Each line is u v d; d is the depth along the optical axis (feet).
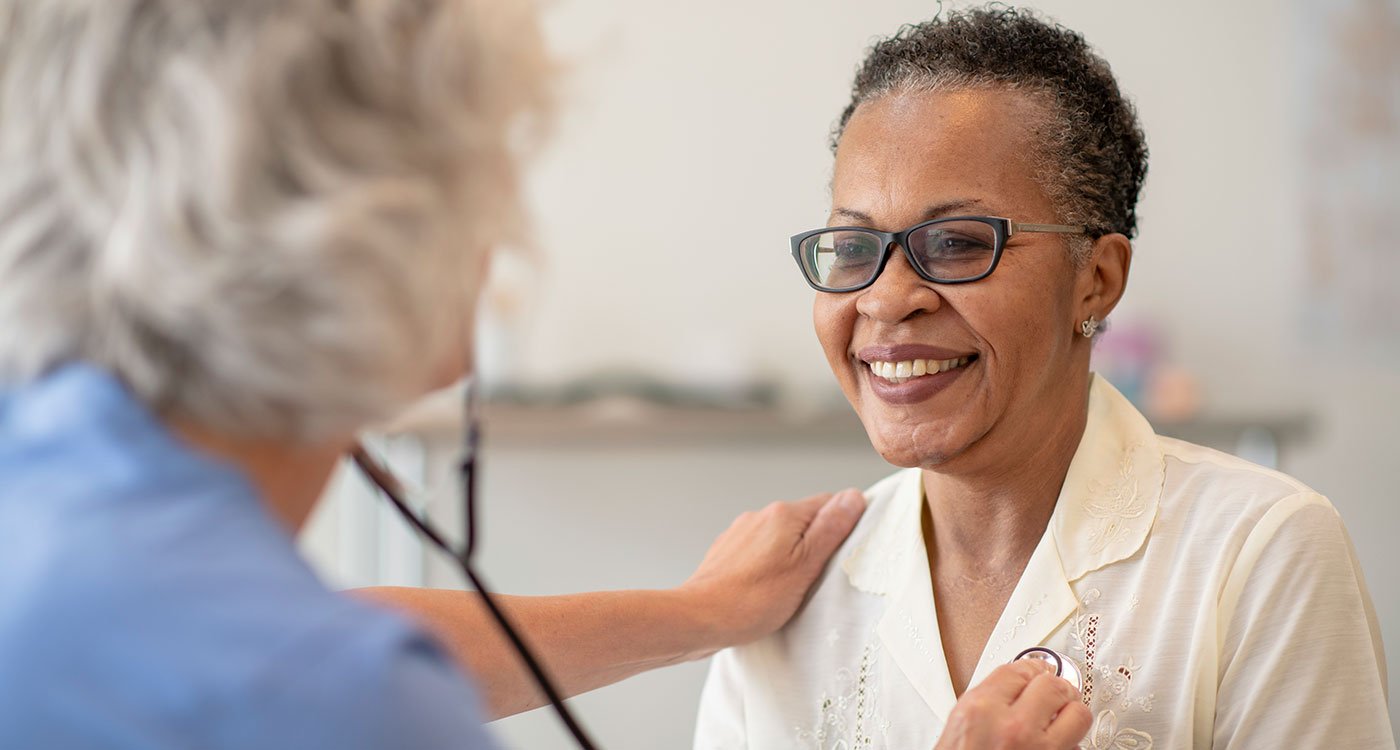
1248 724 3.34
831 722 4.02
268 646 1.74
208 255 1.84
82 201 1.89
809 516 4.37
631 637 3.99
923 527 4.06
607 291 10.79
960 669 3.84
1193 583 3.51
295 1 1.90
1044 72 3.67
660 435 10.21
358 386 1.96
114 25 1.88
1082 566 3.66
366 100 1.95
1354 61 10.61
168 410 1.99
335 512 9.72
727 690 4.37
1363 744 3.26
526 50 2.15
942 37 3.77
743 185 10.80
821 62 10.74
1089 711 3.30
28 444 1.93
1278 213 10.71
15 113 1.95
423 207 1.95
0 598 1.77
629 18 10.80
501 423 9.45
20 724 1.69
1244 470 3.65
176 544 1.83
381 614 1.87
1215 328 10.75
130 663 1.71
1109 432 3.84
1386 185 10.63
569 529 10.60
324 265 1.86
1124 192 3.85
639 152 10.80
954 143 3.59
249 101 1.84
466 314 2.19
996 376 3.57
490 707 3.84
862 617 4.08
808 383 10.71
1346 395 10.70
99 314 1.93
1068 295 3.68
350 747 1.70
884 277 3.61
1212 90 10.69
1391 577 10.69
